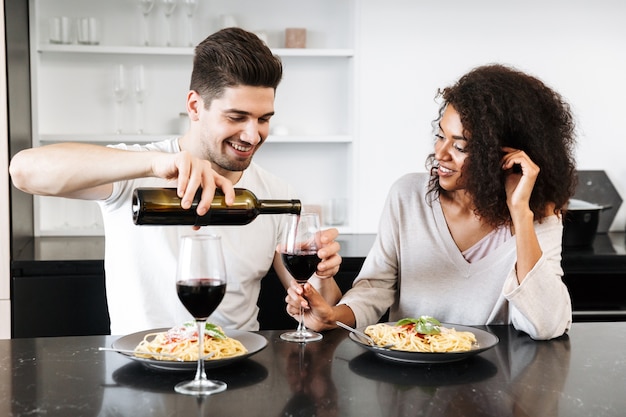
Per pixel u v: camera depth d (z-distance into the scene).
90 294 2.83
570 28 3.60
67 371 1.36
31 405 1.18
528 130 1.83
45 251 3.01
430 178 2.04
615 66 3.63
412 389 1.27
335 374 1.35
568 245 3.17
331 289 1.89
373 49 3.50
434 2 3.52
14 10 3.02
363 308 1.84
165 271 1.92
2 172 2.82
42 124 3.50
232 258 1.98
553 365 1.43
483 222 1.95
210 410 1.16
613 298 3.07
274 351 1.51
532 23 3.58
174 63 3.56
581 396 1.24
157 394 1.23
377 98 3.53
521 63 3.59
